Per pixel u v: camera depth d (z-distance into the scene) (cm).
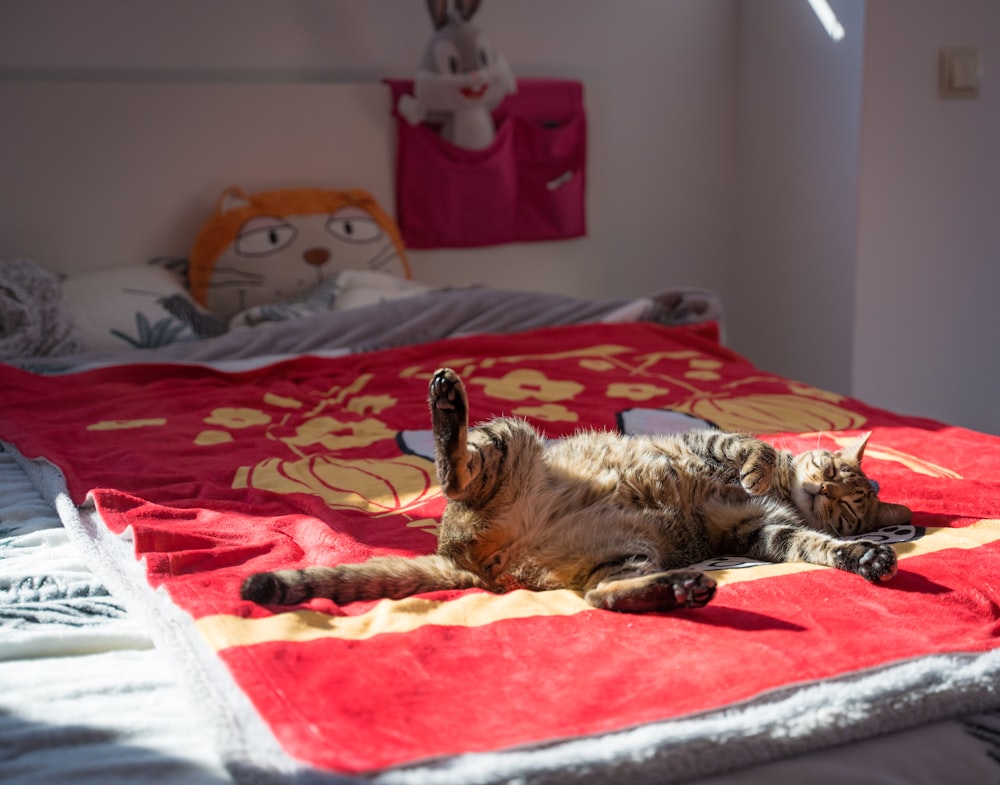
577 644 146
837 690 128
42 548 202
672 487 188
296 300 430
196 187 455
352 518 215
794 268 516
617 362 368
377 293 430
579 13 520
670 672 135
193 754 125
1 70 430
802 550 181
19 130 425
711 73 551
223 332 423
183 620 154
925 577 172
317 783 109
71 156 434
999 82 431
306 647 142
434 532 204
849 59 461
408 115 467
